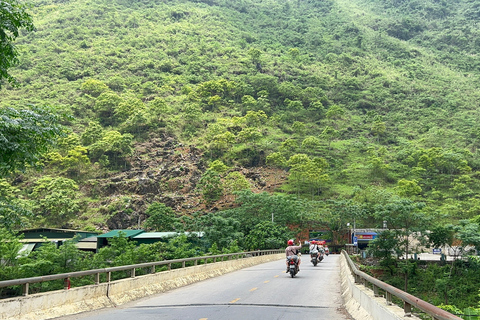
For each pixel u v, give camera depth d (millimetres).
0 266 17312
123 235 28047
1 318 8633
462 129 147500
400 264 51625
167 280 16859
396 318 6629
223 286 17188
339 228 80938
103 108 132125
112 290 12727
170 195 96875
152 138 123750
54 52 179250
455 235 53219
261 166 120312
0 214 14398
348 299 12086
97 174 106188
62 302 10516
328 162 122688
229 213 73875
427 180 115312
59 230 51531
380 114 168750
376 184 109812
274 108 158500
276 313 10477
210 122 138500
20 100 132250
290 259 21375
